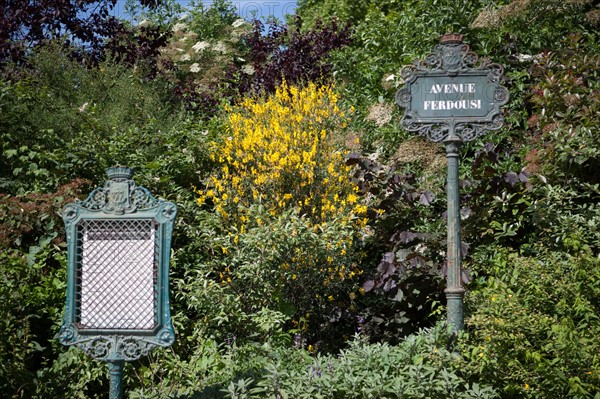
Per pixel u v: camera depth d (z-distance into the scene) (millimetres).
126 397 4730
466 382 4191
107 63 8820
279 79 9906
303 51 10172
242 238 5598
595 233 5391
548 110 6738
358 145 7297
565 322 4312
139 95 8539
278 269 5598
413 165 7059
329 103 7691
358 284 6113
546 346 4086
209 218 6090
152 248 3449
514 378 4055
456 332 4512
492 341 4133
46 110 7141
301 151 6598
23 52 9281
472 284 5605
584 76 6973
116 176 3494
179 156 6852
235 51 14938
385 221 6227
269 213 5727
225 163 6875
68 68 8539
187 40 15234
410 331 5656
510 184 5949
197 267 5840
